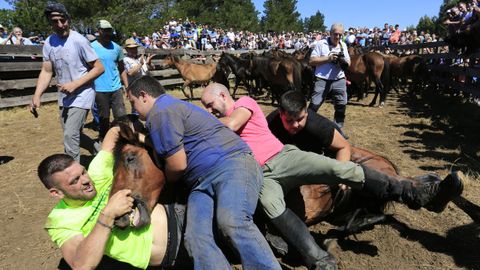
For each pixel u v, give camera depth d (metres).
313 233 3.41
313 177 2.63
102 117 5.46
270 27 58.25
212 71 12.46
